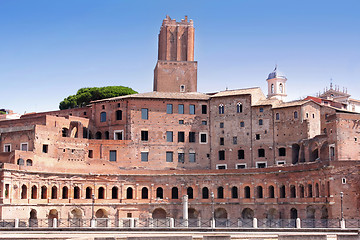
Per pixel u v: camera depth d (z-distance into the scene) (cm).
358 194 9594
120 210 11881
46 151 11706
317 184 10388
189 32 14300
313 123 12356
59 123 12431
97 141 12550
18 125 12525
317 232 7612
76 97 16238
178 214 12075
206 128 13225
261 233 7356
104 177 11944
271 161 12512
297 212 10762
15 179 10250
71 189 11506
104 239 5784
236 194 12069
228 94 13175
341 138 10562
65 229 8194
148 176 12219
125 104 13075
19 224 8906
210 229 8056
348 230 7550
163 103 13162
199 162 13062
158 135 13012
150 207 12069
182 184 12200
